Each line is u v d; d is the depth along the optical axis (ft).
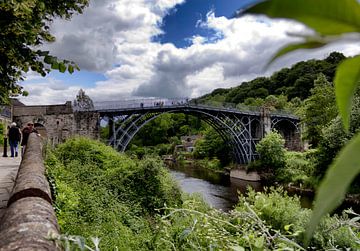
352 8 0.62
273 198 24.95
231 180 138.00
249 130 153.89
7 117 92.73
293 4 0.61
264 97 240.94
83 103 103.30
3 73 14.69
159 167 45.03
